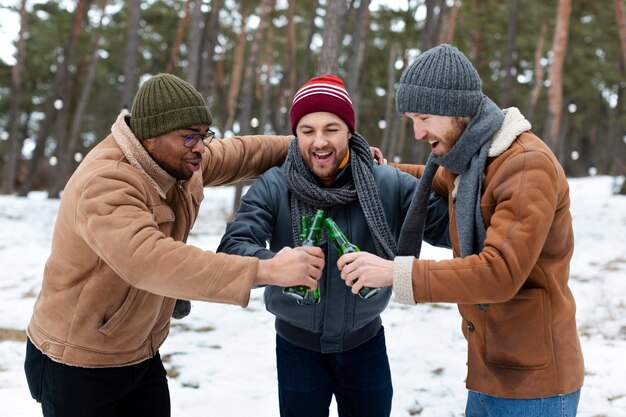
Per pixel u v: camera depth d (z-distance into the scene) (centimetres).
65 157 2141
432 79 168
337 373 216
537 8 1964
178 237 193
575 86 2661
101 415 184
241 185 1212
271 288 211
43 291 183
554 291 173
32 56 2395
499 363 176
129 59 1250
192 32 1134
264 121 2262
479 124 168
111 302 175
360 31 922
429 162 189
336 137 194
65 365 178
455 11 1806
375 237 199
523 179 159
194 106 174
